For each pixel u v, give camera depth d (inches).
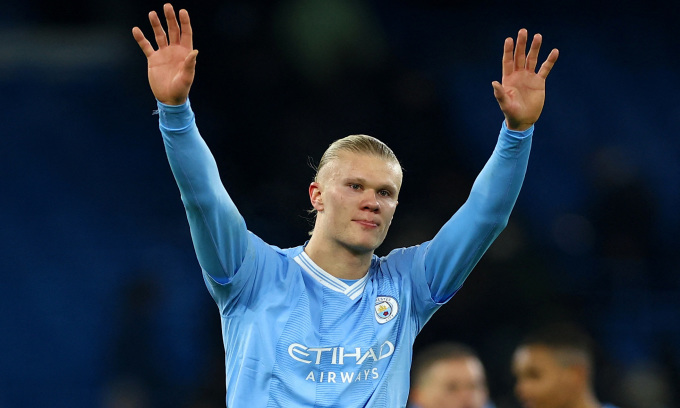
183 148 578.6
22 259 1955.0
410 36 2299.5
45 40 2170.3
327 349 590.9
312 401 579.5
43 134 2100.1
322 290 609.0
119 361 1611.7
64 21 2183.8
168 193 2063.2
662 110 2298.2
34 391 1819.6
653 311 1673.2
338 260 613.0
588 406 903.7
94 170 2071.9
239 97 1878.7
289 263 619.5
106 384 1684.3
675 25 2426.2
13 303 1903.3
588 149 2207.2
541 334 914.7
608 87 2308.1
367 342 599.5
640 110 2289.6
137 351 1612.9
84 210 2021.4
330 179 613.6
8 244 1967.3
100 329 1875.0
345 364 590.9
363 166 607.5
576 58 2349.9
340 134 1808.6
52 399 1812.3
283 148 1817.2
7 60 2160.4
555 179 2145.7
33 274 1935.3
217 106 1888.5
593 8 2429.9
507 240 1590.8
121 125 2128.4
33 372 1839.3
